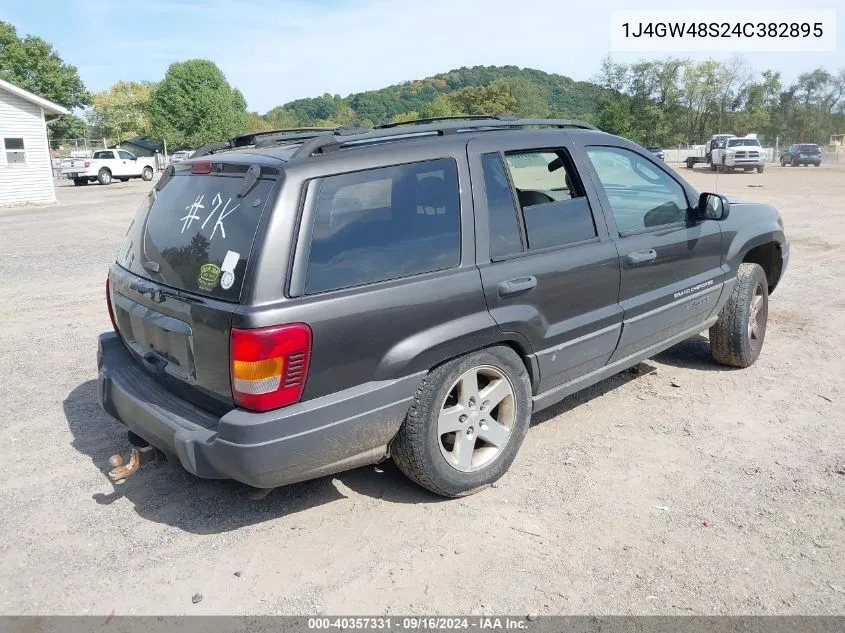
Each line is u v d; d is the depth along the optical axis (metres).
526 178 3.89
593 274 3.96
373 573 3.04
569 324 3.89
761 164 34.78
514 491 3.69
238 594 2.93
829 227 13.38
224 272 2.99
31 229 15.56
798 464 3.92
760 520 3.38
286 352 2.87
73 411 4.86
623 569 3.03
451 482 3.49
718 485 3.71
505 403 3.70
